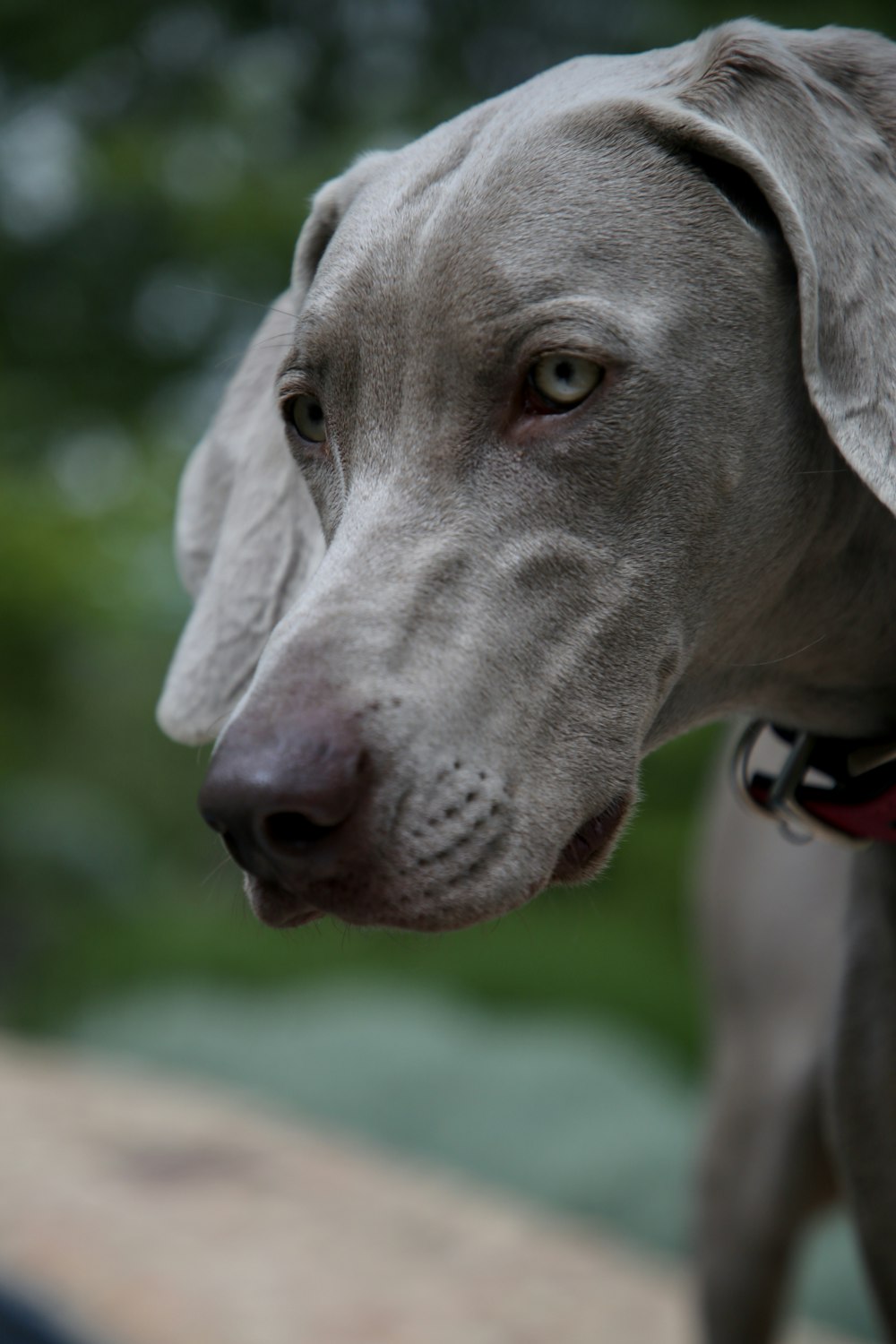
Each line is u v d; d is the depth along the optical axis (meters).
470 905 2.19
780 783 2.62
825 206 2.27
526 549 2.22
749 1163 3.72
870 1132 2.72
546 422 2.23
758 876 3.78
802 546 2.42
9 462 11.04
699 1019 8.20
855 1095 2.72
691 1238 3.87
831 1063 2.77
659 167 2.30
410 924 2.18
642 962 8.98
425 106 11.13
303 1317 3.68
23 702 10.95
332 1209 4.26
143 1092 5.14
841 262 2.25
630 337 2.21
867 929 2.70
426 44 11.50
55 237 11.66
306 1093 6.27
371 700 2.14
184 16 11.90
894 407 2.23
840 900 3.56
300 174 10.87
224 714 2.90
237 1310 3.70
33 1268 3.88
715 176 2.32
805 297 2.21
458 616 2.20
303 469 2.53
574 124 2.32
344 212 2.59
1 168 11.85
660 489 2.26
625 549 2.26
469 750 2.18
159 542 10.25
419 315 2.26
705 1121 3.90
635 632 2.28
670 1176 5.47
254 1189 4.36
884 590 2.51
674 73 2.40
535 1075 6.16
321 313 2.35
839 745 2.69
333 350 2.34
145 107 11.91
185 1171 4.48
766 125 2.31
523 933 9.41
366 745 2.12
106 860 10.87
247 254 10.99
